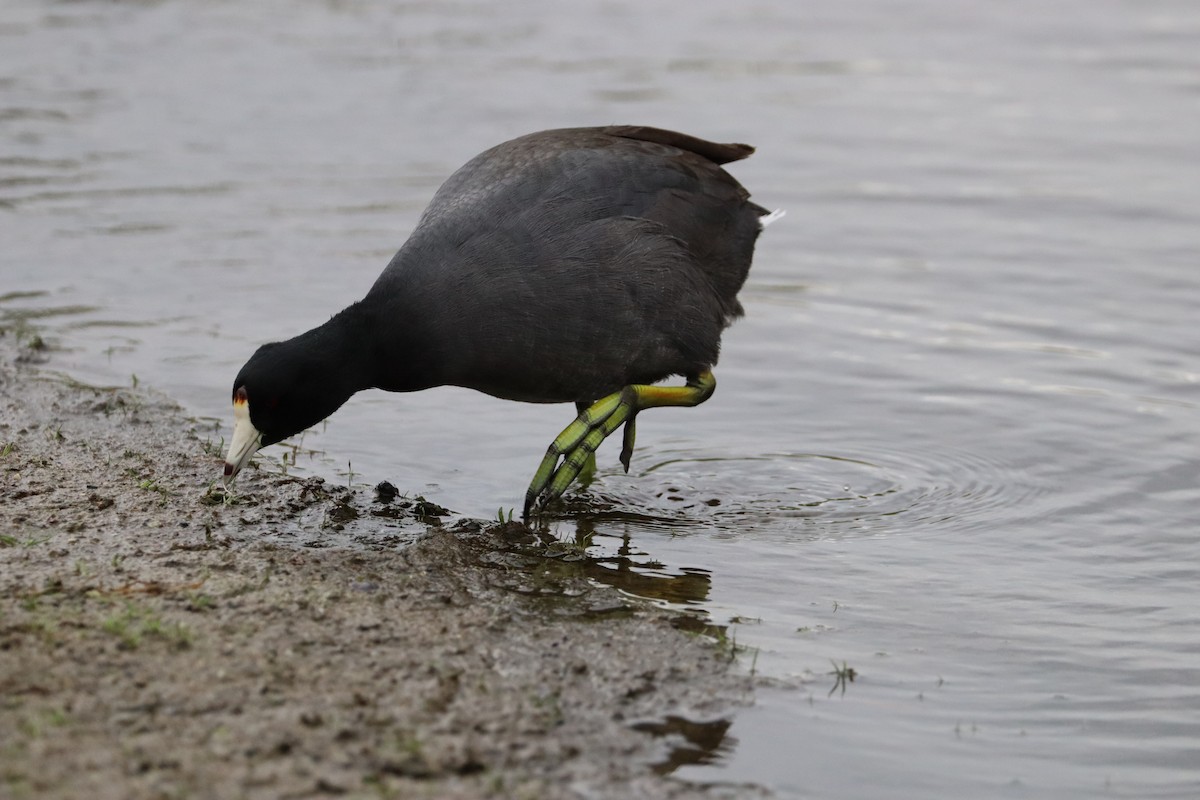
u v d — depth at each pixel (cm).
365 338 1046
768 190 2028
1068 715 877
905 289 1716
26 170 2027
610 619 959
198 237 1817
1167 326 1587
